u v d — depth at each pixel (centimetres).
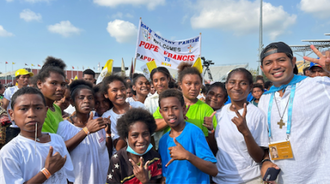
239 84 148
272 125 132
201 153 130
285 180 125
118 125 131
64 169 130
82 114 168
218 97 208
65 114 213
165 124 151
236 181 139
